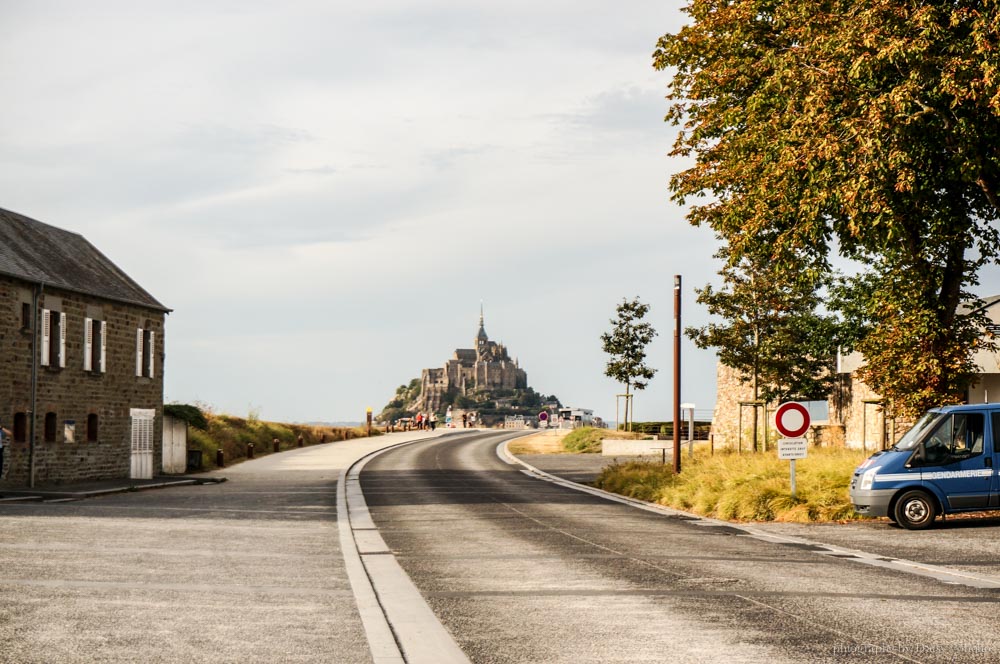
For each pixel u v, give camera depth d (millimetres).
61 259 44812
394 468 58000
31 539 18828
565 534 21422
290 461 65312
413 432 130125
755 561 16500
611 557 17125
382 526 23516
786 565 15945
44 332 40469
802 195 27797
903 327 29266
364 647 9680
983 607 11891
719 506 26297
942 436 22234
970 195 28375
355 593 13117
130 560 16156
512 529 22625
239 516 26297
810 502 25172
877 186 24156
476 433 132375
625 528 22875
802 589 13344
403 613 11602
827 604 12125
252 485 43125
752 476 28688
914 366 29016
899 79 25031
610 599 12578
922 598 12570
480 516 26469
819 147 24625
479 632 10461
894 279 30656
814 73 25922
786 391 53375
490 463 64438
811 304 52469
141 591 12953
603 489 39406
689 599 12547
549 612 11656
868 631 10414
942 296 29797
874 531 21656
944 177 26688
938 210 27875
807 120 25172
